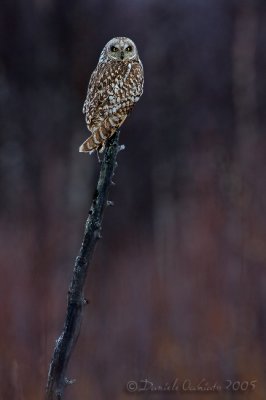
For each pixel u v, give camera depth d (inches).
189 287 1111.6
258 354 882.1
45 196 1820.9
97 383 872.3
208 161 1663.4
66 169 1983.3
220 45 2175.2
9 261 1235.9
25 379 697.6
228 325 968.3
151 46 2118.6
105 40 2100.1
